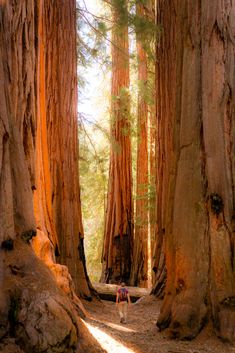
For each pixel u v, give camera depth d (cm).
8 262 495
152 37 1523
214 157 777
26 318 458
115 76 2202
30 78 675
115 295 1631
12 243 512
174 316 754
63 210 1238
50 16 1295
